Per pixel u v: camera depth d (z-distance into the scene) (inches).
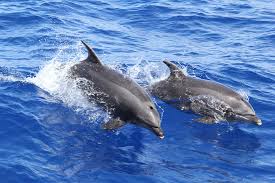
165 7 1305.4
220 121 748.6
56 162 607.8
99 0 1330.0
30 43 1006.4
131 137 682.8
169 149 662.5
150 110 700.0
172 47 1072.8
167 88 796.6
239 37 1149.7
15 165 587.8
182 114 763.4
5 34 1045.2
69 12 1215.6
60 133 671.1
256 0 1419.8
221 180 600.1
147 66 934.4
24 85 782.5
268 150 674.2
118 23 1198.3
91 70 746.8
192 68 938.1
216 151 665.6
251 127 735.1
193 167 624.1
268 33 1172.5
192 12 1282.0
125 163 620.7
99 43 1054.4
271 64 985.5
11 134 652.7
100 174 593.3
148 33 1154.0
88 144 655.1
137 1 1344.7
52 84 783.1
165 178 596.4
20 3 1224.2
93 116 718.5
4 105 716.7
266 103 807.1
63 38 1049.5
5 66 864.3
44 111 716.0
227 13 1294.3
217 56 1021.8
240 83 884.6
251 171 622.5
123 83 723.4
